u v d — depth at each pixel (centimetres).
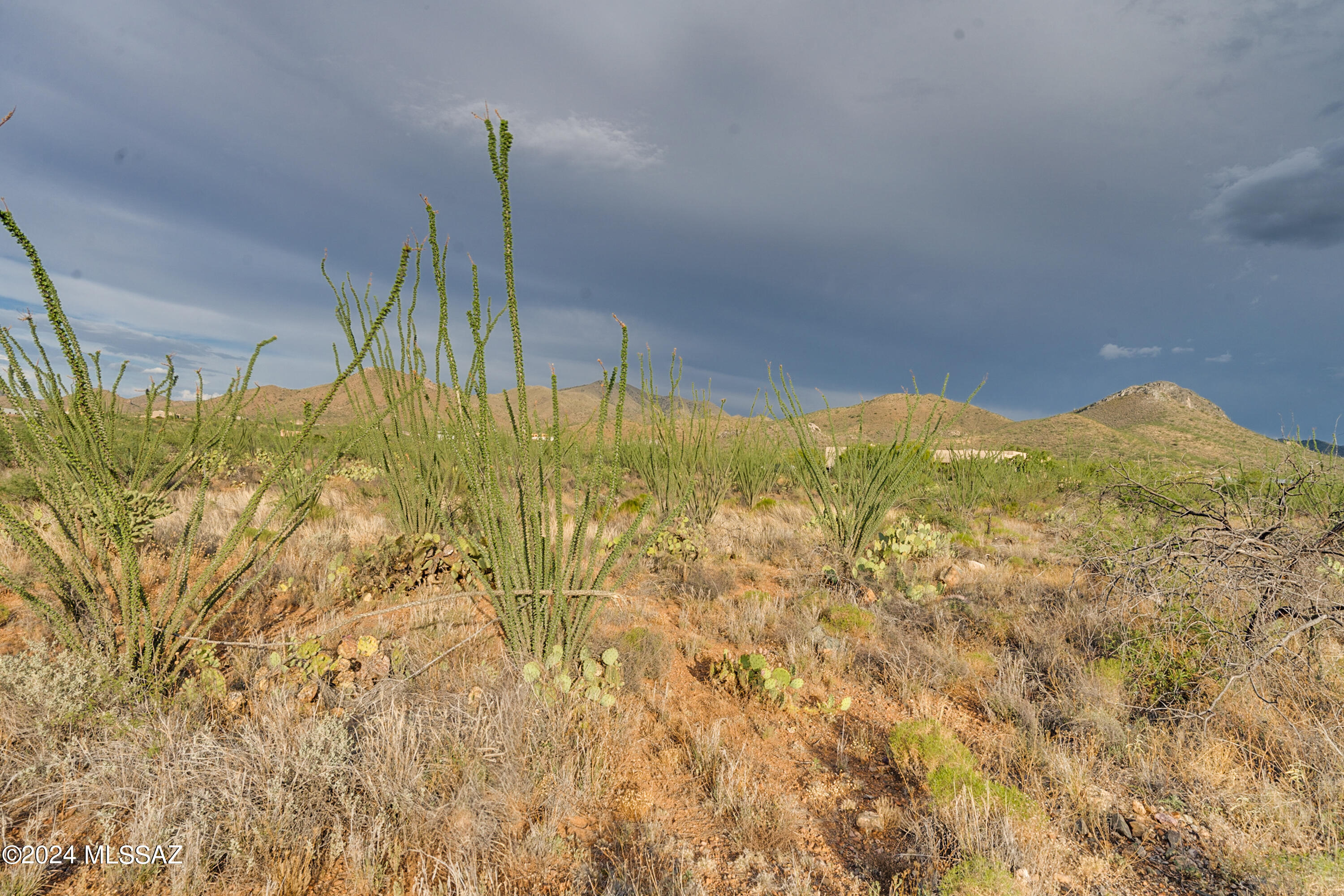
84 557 279
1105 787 256
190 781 220
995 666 379
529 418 305
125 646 307
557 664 310
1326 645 346
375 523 706
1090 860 212
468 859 202
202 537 552
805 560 644
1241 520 413
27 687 242
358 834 204
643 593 504
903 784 263
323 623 390
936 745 268
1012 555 689
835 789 259
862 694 355
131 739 239
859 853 218
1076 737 296
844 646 407
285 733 250
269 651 335
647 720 311
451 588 452
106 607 281
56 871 189
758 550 694
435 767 238
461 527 479
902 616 482
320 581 468
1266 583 304
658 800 246
